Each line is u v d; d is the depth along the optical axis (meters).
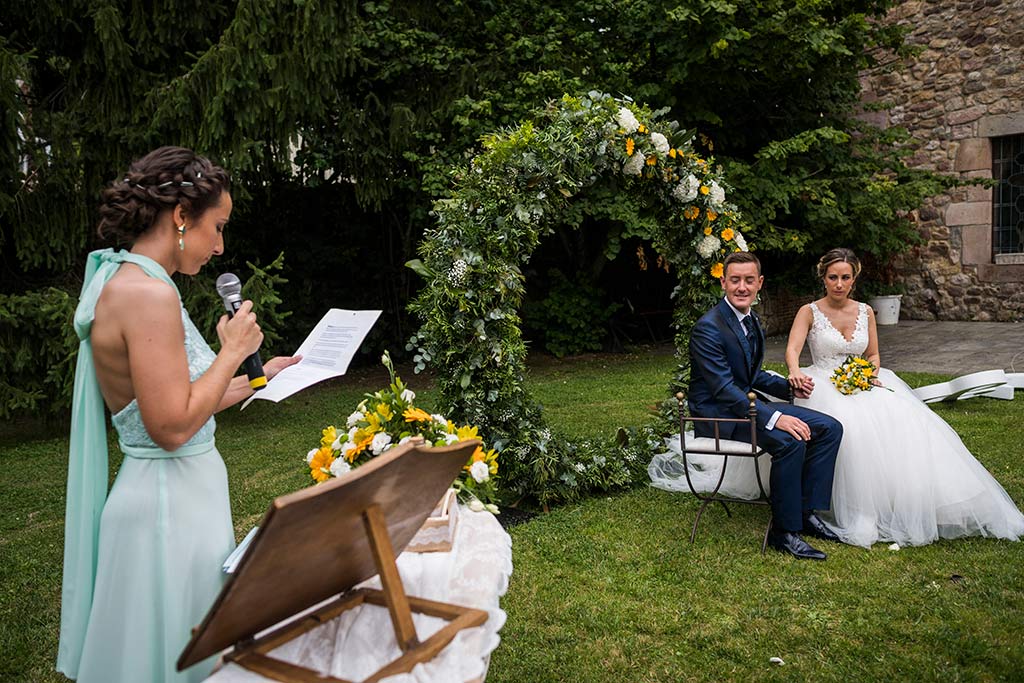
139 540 1.67
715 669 2.75
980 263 11.84
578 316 11.11
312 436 6.83
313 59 6.79
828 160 11.01
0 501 5.21
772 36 9.32
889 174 12.52
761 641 2.92
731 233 5.11
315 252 10.62
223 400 1.98
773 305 12.13
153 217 1.68
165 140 6.80
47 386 6.84
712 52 9.02
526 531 4.14
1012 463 4.92
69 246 6.93
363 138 8.81
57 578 3.84
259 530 1.17
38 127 6.58
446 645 1.44
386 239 11.23
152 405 1.56
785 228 11.16
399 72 9.12
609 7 9.66
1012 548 3.68
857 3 10.04
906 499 3.83
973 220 11.84
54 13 6.34
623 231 10.27
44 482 5.64
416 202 9.66
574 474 4.57
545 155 4.44
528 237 4.45
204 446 1.80
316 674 1.39
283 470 5.72
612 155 4.68
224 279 1.80
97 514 1.79
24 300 6.44
